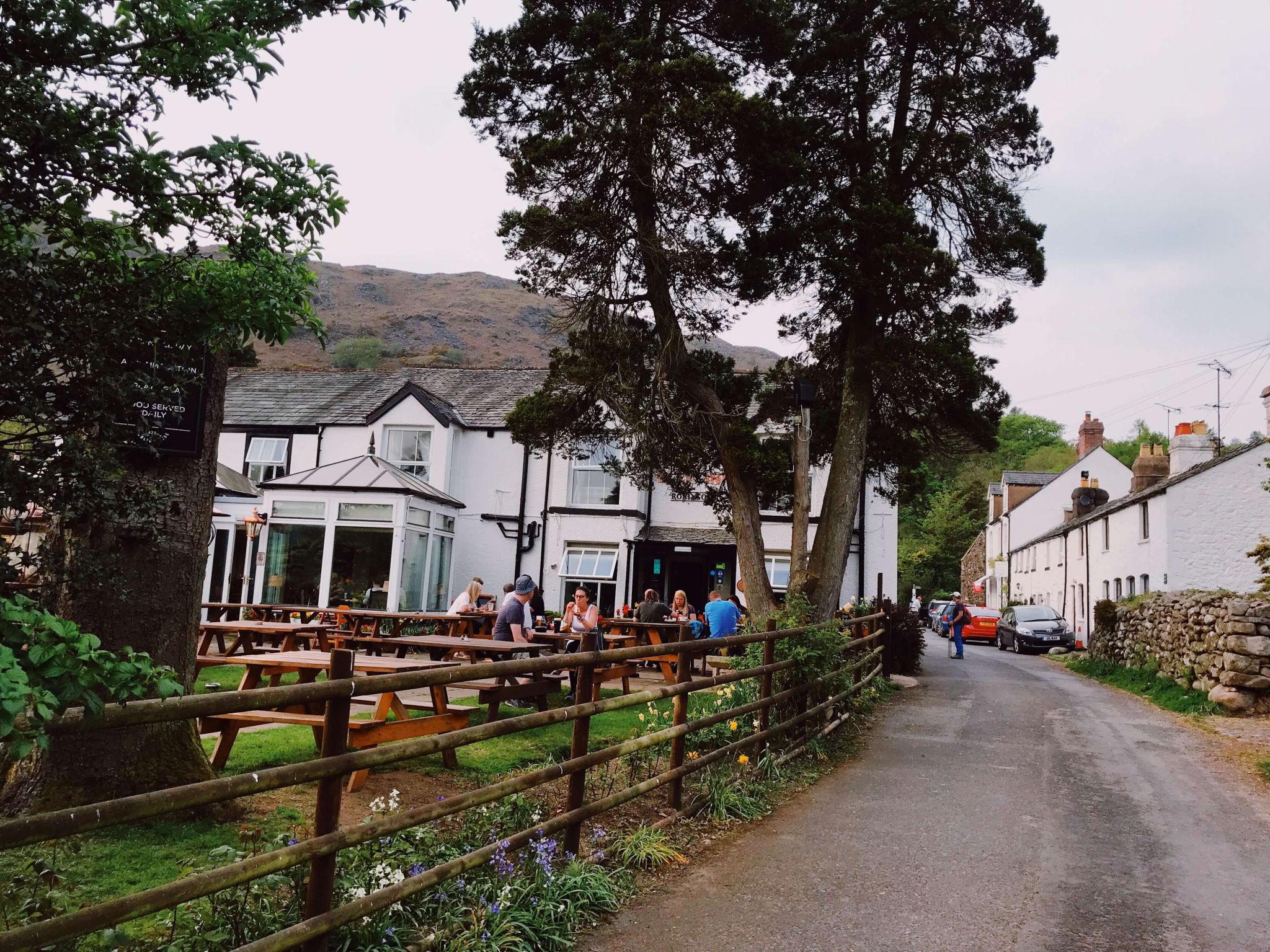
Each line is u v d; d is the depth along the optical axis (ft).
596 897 15.84
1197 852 21.44
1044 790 27.63
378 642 34.35
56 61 10.68
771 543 81.35
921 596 233.55
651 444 47.11
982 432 50.75
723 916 15.96
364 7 12.58
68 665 6.93
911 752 33.04
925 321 49.98
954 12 47.98
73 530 17.19
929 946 15.03
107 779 17.30
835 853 20.20
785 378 55.21
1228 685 45.11
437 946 12.89
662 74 41.39
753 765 26.76
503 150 48.26
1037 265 50.67
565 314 46.60
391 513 73.05
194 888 8.91
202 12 10.91
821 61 48.93
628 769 24.58
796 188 48.26
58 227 11.41
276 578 73.72
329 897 10.96
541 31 44.86
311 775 10.50
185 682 18.34
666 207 45.47
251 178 11.62
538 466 83.92
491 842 15.43
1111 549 102.99
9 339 10.61
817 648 31.91
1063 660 87.04
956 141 48.47
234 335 12.27
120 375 11.55
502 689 26.78
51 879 10.73
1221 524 83.87
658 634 49.16
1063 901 17.57
